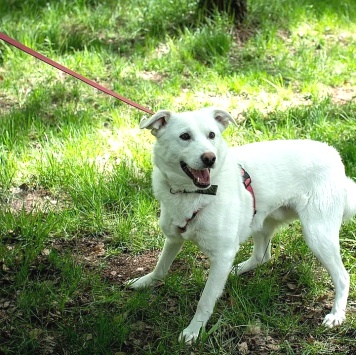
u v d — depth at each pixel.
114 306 3.00
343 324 2.93
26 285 3.04
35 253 3.15
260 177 2.95
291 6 5.32
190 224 2.85
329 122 3.95
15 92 4.23
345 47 4.84
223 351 2.83
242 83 4.30
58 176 3.58
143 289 3.05
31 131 3.90
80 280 3.07
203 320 2.88
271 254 3.26
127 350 2.82
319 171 2.99
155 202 3.46
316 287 3.08
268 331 2.91
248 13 5.09
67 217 3.36
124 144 3.81
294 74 4.44
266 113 4.09
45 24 4.89
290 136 3.84
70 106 4.09
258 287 3.03
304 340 2.88
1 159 3.66
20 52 4.52
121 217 3.39
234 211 2.86
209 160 2.74
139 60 4.52
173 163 2.81
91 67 4.44
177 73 4.44
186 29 4.78
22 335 2.85
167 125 2.84
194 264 3.19
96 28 4.98
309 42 4.92
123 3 5.36
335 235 2.97
